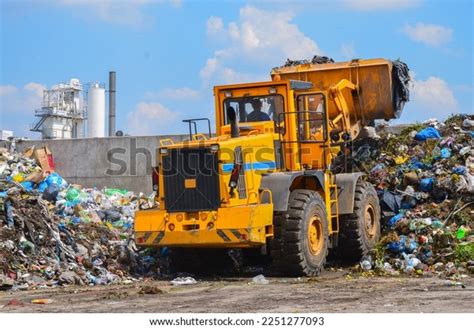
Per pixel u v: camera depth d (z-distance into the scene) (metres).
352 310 8.34
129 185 20.27
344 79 15.16
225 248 12.75
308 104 13.54
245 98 13.31
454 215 13.99
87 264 12.77
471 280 11.30
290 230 12.12
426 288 10.32
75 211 15.52
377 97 15.46
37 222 13.09
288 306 8.81
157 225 11.97
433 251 12.94
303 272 12.26
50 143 20.91
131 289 11.05
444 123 17.19
